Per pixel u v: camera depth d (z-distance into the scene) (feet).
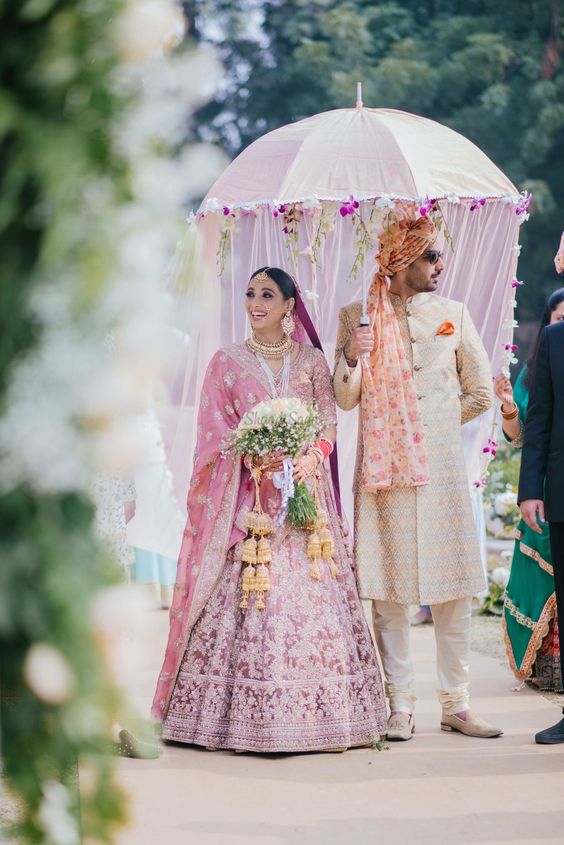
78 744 6.13
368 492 17.15
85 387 5.62
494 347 19.16
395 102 62.90
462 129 63.00
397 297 17.46
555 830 12.56
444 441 17.06
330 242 19.63
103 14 5.66
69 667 5.79
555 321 18.19
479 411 17.43
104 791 6.26
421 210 16.39
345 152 17.07
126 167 5.78
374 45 66.28
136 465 6.07
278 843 12.12
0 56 5.64
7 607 5.74
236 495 16.71
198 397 19.29
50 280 5.60
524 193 17.90
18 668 6.05
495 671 21.79
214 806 13.43
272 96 66.18
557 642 19.95
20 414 5.55
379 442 16.87
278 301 17.06
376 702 16.44
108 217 5.66
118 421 5.83
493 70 62.39
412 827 12.67
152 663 21.12
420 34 68.08
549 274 65.72
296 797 13.80
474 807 13.39
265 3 66.54
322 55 63.67
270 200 17.04
